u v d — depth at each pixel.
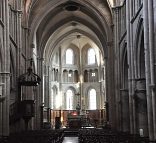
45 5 45.72
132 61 30.05
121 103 37.72
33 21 45.41
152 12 21.53
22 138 22.05
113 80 45.22
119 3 39.97
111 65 45.47
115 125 42.41
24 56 42.19
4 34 29.06
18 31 36.81
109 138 21.39
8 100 28.88
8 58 29.44
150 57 21.31
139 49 28.36
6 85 28.80
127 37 31.50
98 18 49.50
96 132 31.33
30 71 35.28
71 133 44.50
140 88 28.05
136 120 28.64
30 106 33.62
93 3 45.91
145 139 20.30
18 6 37.53
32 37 45.25
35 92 49.91
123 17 38.09
